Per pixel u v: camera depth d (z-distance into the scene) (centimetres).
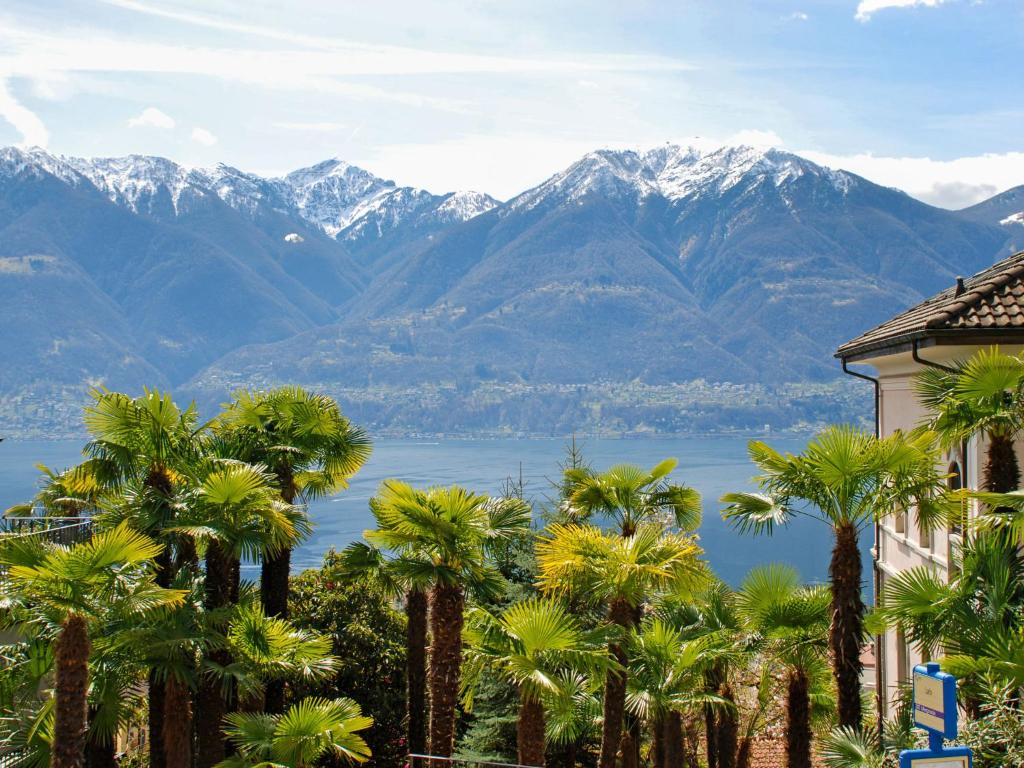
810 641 1405
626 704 1457
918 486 1187
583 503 1667
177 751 1323
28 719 1316
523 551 2130
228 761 1313
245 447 1780
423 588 1510
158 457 1551
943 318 1409
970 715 1084
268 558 1692
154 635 1297
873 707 1934
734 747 1609
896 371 1898
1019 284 1464
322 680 1823
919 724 823
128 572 1261
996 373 1150
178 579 1420
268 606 1753
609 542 1408
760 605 1430
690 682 1449
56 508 2128
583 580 1430
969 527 1194
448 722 1458
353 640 2058
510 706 1909
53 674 1423
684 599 1605
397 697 2067
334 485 1958
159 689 1424
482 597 1519
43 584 1145
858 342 1955
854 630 1211
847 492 1202
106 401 1528
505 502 1603
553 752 1931
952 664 1026
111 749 1405
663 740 1659
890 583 1169
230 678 1404
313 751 1300
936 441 1255
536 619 1295
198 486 1504
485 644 1345
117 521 1514
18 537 1259
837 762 1100
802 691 1395
